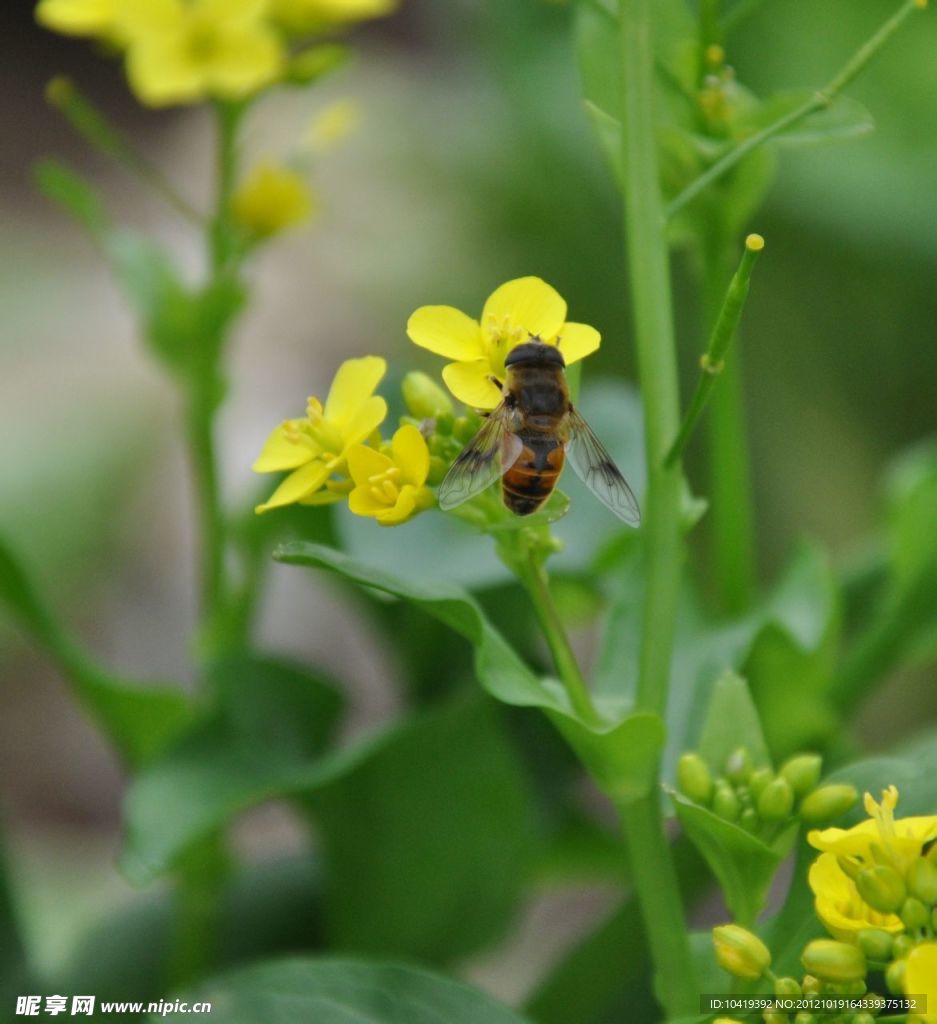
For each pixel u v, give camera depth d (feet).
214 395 1.21
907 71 2.21
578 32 1.11
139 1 1.19
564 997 1.17
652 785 1.00
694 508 1.01
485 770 1.15
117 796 2.37
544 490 1.00
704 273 1.15
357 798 1.15
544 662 1.22
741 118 1.10
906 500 1.19
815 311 2.46
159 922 1.24
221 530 1.22
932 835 0.96
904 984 0.95
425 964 1.18
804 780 1.00
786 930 1.01
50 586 2.42
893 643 1.21
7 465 2.50
